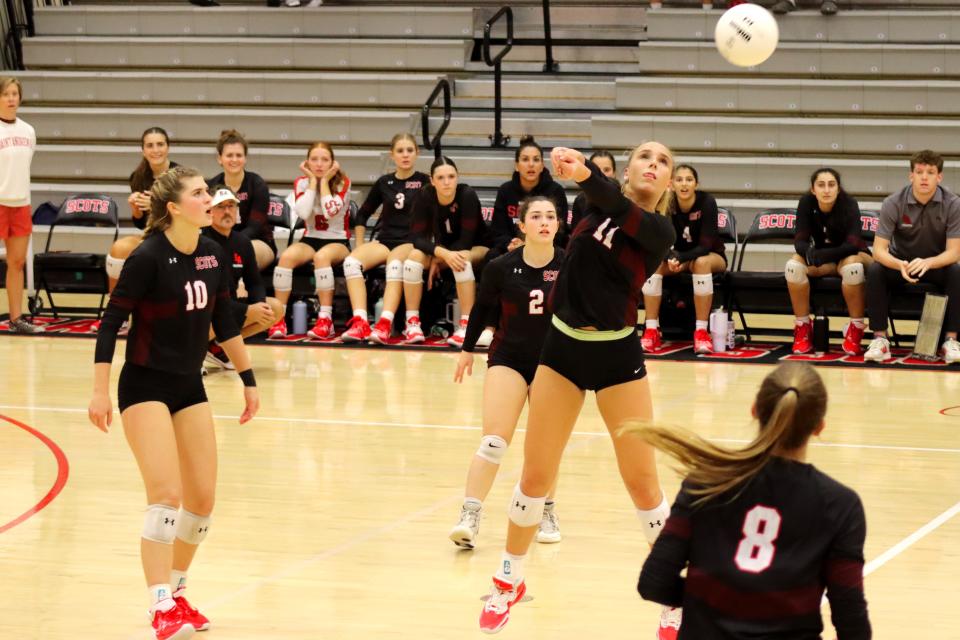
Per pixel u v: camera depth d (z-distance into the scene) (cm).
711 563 296
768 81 1680
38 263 1380
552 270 596
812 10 1839
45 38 1891
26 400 976
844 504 292
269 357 1198
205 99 1795
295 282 1383
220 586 554
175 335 484
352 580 563
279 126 1728
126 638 488
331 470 766
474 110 1766
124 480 740
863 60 1700
